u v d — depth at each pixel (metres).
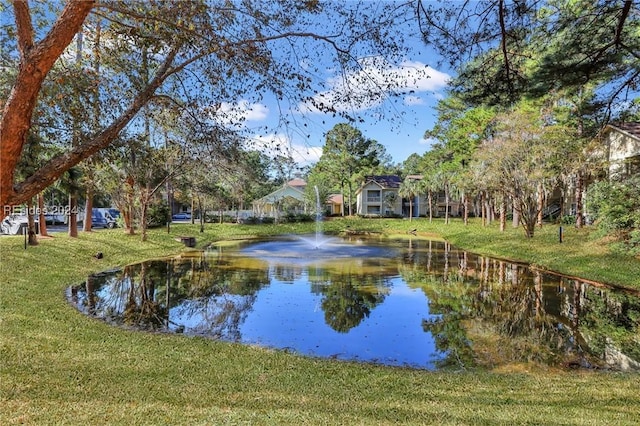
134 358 4.66
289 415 3.29
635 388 4.09
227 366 4.54
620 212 11.73
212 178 13.80
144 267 12.59
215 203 26.44
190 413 3.30
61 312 6.61
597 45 5.64
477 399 3.74
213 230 25.89
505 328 6.54
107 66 4.52
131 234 18.03
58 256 11.65
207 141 4.53
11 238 13.43
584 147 15.16
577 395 3.86
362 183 42.50
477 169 19.30
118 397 3.60
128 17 3.65
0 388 3.65
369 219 36.41
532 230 17.42
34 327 5.63
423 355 5.30
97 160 4.93
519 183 17.06
